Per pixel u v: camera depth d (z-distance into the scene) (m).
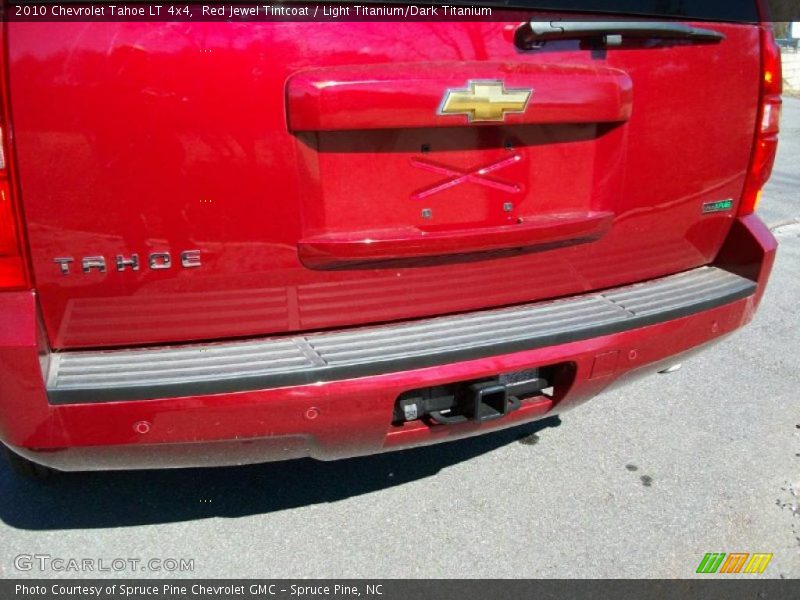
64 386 1.86
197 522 2.74
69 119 1.77
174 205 1.90
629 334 2.38
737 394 3.72
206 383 1.91
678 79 2.38
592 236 2.43
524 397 2.45
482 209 2.22
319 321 2.15
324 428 2.05
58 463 2.02
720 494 2.94
